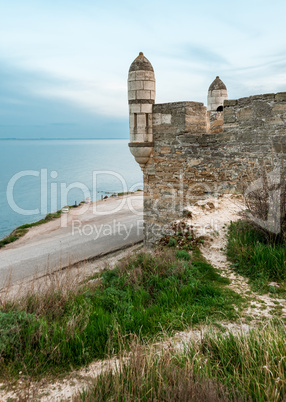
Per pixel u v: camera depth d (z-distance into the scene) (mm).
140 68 12117
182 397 2980
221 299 5910
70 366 4168
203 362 3723
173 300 6008
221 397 2953
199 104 12047
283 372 3254
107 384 3383
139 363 3564
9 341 4449
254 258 7250
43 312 5469
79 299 6105
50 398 3586
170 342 4273
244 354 3748
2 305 5492
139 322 5207
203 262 7918
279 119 9547
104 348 4543
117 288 6938
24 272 12672
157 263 7742
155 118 12508
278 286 6387
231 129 10664
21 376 4012
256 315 5309
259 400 2996
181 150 11953
